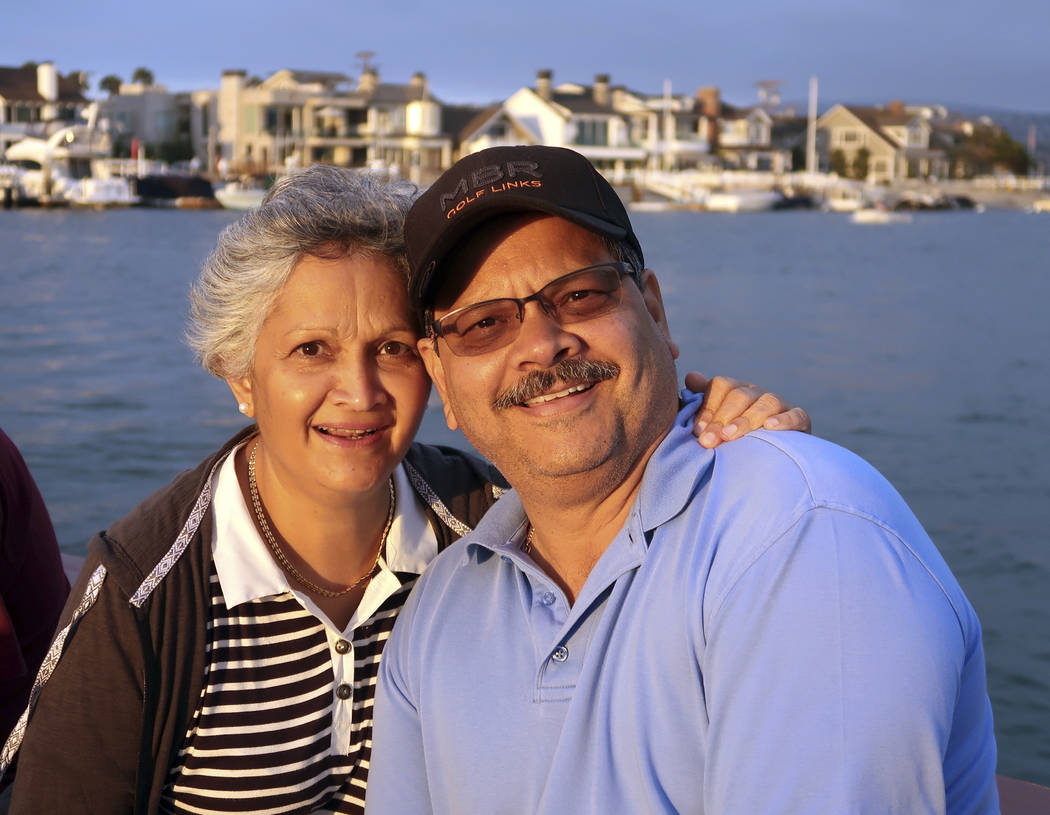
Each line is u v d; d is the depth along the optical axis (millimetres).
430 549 2018
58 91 59812
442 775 1720
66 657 1768
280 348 1757
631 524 1613
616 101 69250
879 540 1438
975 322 21719
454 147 60250
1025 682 5309
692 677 1501
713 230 53406
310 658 1877
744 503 1538
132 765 1788
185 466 9141
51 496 8172
